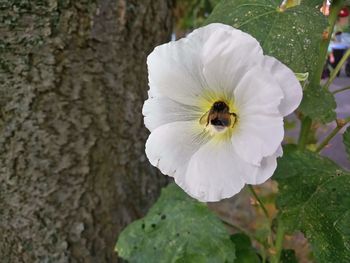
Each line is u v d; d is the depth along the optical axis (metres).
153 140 0.16
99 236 0.37
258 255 0.25
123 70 0.36
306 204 0.19
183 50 0.16
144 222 0.24
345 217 0.18
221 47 0.15
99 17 0.34
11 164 0.34
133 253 0.24
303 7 0.18
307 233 0.19
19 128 0.33
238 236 0.24
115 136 0.36
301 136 0.21
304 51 0.17
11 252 0.36
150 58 0.16
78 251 0.36
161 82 0.16
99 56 0.34
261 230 0.24
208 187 0.16
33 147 0.34
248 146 0.15
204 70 0.15
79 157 0.35
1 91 0.33
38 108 0.33
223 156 0.16
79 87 0.34
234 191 0.16
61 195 0.35
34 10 0.32
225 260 0.22
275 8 0.18
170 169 0.16
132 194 0.38
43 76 0.33
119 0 0.34
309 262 0.42
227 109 0.16
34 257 0.36
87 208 0.36
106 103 0.35
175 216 0.23
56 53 0.33
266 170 0.15
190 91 0.16
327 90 0.19
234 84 0.15
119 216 0.38
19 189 0.34
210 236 0.22
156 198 0.40
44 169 0.34
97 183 0.36
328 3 0.19
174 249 0.23
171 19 0.40
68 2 0.32
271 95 0.14
